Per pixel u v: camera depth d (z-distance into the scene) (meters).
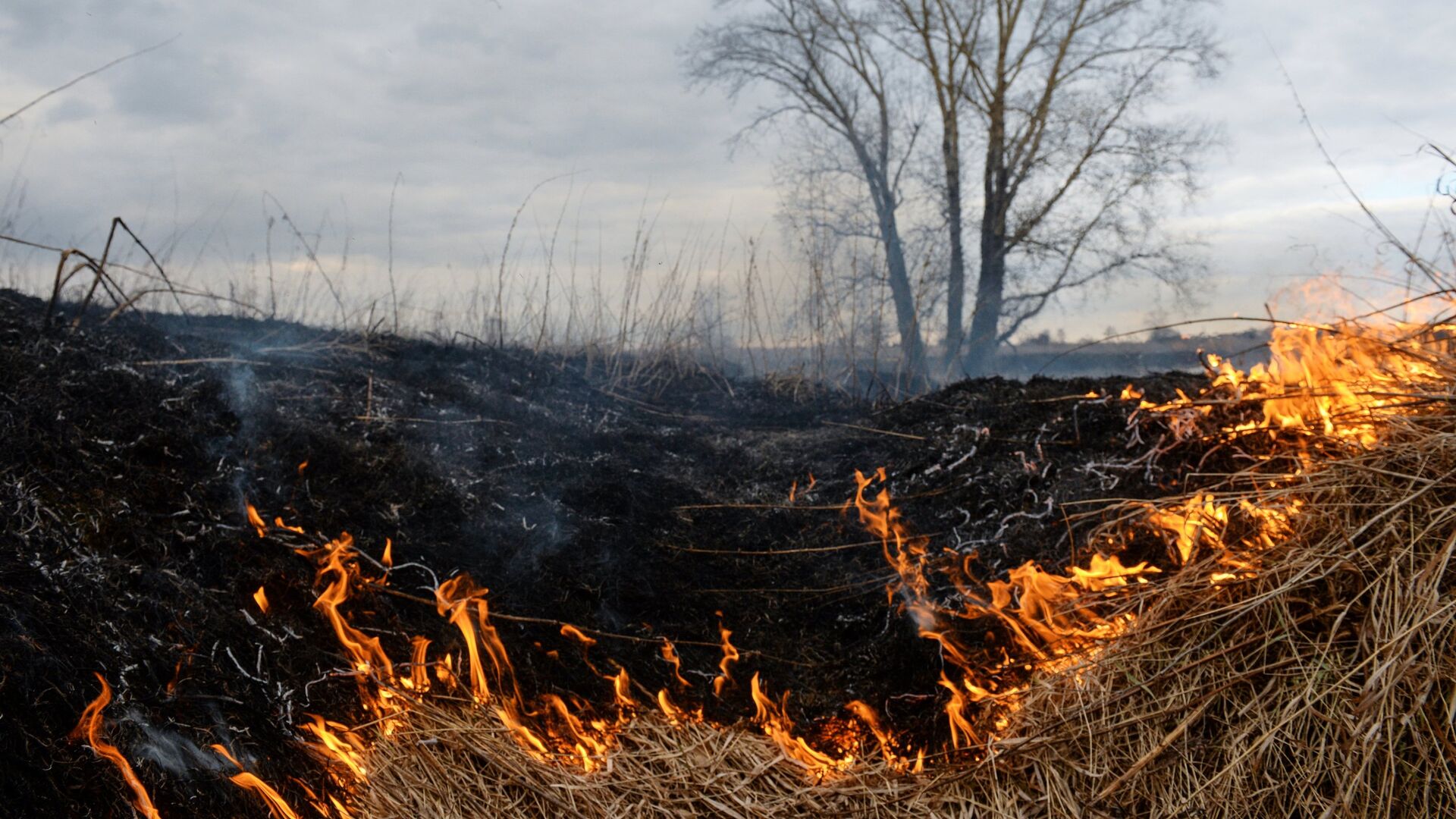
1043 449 4.67
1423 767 2.23
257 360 4.96
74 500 2.91
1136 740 2.64
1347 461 2.94
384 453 4.15
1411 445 2.87
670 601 3.81
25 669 2.22
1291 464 3.47
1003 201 15.04
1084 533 3.85
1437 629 2.38
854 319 8.93
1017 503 4.30
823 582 4.12
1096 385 5.31
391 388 5.14
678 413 7.16
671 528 4.41
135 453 3.32
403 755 2.64
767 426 6.82
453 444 4.62
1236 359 4.80
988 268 15.16
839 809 2.72
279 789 2.37
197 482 3.36
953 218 15.20
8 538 2.59
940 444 5.10
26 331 3.95
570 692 3.16
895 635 3.62
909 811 2.71
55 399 3.39
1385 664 2.28
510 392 6.18
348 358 5.69
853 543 4.41
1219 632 2.67
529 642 3.31
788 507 4.77
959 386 6.21
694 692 3.34
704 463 5.48
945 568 3.98
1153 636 2.84
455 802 2.54
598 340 8.30
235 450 3.70
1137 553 3.55
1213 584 2.84
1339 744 2.34
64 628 2.39
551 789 2.65
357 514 3.60
